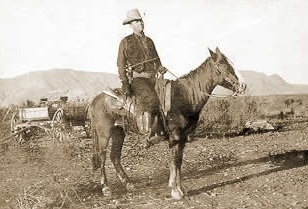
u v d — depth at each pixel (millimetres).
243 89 7102
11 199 7227
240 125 15492
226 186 7801
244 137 13422
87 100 13602
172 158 7215
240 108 16078
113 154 7996
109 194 7504
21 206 6930
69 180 8492
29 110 13852
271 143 12109
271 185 7750
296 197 7051
